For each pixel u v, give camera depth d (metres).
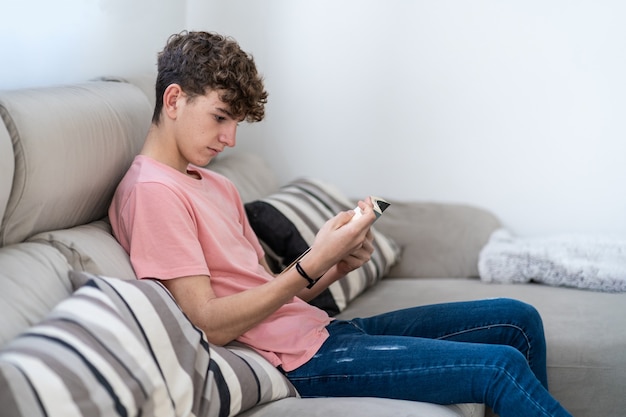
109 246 1.60
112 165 1.71
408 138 2.89
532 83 2.81
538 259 2.56
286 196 2.43
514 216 2.88
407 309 1.89
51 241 1.53
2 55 1.84
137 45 2.45
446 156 2.88
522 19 2.79
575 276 2.51
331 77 2.89
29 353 1.17
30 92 1.60
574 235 2.72
